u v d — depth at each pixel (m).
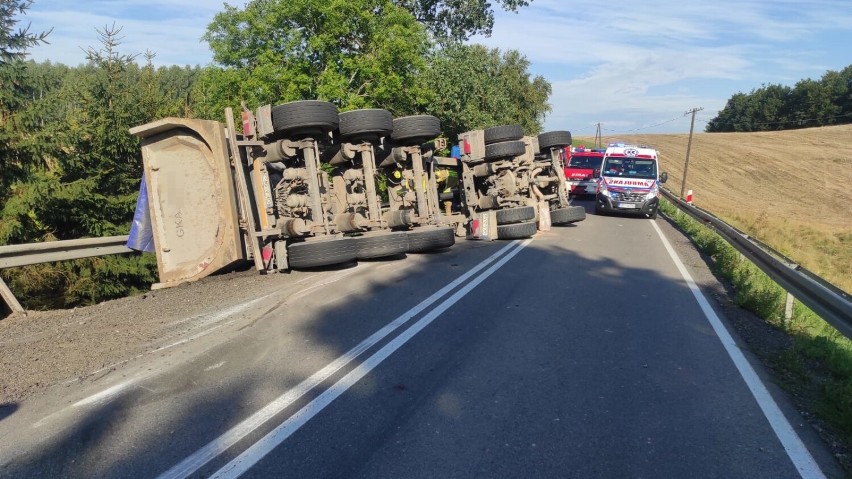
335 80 18.88
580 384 5.20
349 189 11.50
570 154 29.91
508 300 8.18
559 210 17.36
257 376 5.21
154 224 9.86
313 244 9.74
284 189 10.37
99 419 4.36
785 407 4.85
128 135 13.95
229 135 9.68
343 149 11.04
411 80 21.30
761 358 6.16
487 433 4.24
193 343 6.10
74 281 11.69
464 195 15.19
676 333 6.86
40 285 11.15
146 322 7.01
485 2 30.86
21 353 5.95
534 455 3.95
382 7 20.83
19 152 11.95
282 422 4.34
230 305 7.68
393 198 12.77
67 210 12.73
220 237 9.54
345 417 4.44
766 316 7.83
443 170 15.51
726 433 4.35
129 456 3.86
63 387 5.02
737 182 60.50
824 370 5.97
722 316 7.80
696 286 9.73
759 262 9.76
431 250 12.38
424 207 12.53
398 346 6.09
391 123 11.39
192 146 9.57
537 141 17.38
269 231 9.95
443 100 24.30
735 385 5.29
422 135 12.18
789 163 67.06
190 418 4.39
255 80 18.91
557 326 6.97
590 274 10.34
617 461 3.90
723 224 14.22
